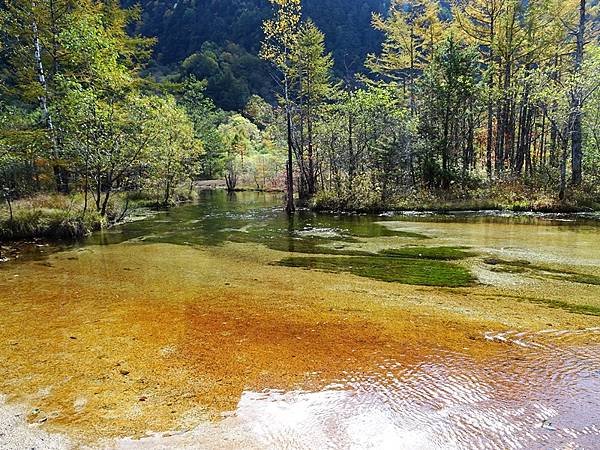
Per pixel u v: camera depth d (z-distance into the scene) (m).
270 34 21.05
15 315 5.47
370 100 20.62
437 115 20.77
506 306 5.62
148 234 12.68
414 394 3.50
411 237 11.42
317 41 23.59
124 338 4.69
